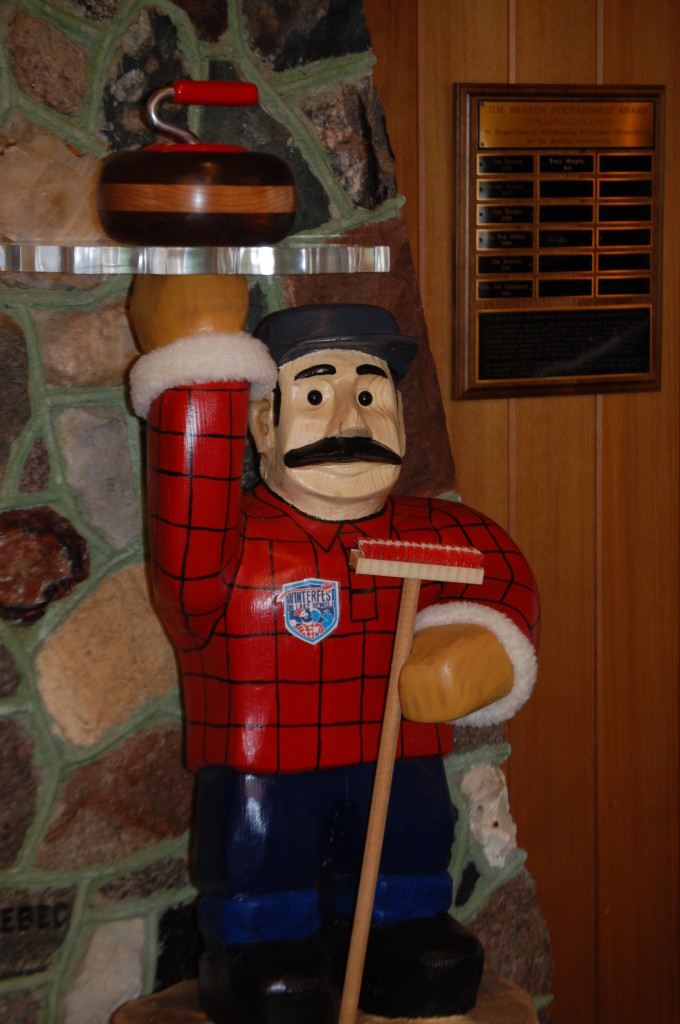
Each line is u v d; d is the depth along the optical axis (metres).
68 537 1.53
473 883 1.76
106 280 1.54
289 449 1.37
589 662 2.30
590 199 2.11
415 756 1.45
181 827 1.63
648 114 2.12
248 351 1.28
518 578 1.44
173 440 1.27
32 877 1.55
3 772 1.52
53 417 1.52
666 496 2.31
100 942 1.59
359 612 1.38
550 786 2.31
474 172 2.03
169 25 1.53
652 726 2.38
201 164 1.23
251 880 1.37
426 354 1.72
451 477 1.75
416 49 1.98
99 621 1.56
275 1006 1.33
